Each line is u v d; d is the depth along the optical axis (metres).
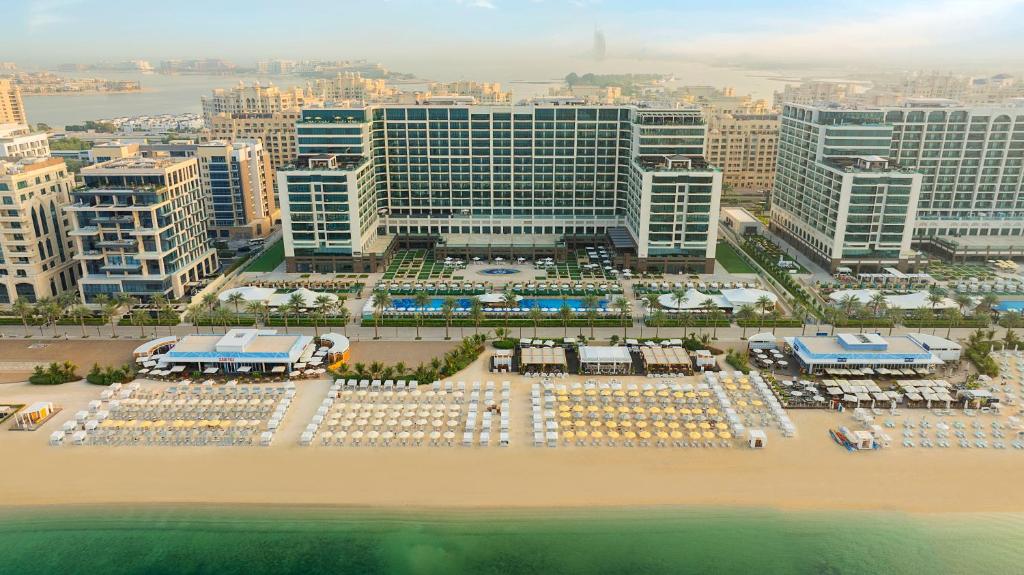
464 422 130.62
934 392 138.62
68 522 105.44
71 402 137.88
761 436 122.19
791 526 104.62
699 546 100.56
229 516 106.56
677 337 170.62
